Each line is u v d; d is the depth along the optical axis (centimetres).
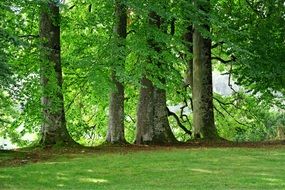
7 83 1700
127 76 2508
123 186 1573
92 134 4084
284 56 3142
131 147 2736
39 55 2422
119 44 2636
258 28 3158
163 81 3053
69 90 3647
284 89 3406
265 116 4469
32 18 2756
